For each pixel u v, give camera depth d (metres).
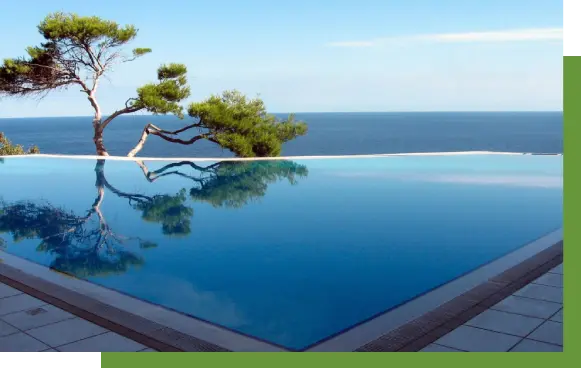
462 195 9.28
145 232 6.89
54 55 15.89
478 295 3.85
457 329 3.29
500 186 10.15
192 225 7.26
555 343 3.07
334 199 9.05
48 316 3.62
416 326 3.37
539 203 8.52
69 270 5.17
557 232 5.88
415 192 9.62
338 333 3.39
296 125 17.66
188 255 5.81
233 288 4.67
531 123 114.69
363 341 3.25
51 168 13.00
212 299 4.37
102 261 5.55
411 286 4.69
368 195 9.38
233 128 16.39
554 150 38.59
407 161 13.88
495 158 14.37
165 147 49.38
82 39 15.61
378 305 4.21
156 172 12.28
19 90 16.17
